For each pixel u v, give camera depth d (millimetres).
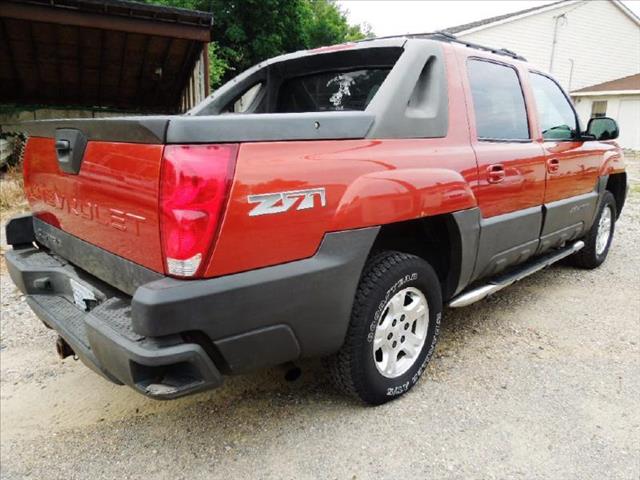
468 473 2156
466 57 3041
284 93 3738
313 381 2918
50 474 2234
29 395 2867
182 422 2576
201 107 3705
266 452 2318
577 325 3645
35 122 2545
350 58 3164
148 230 1845
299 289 2043
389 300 2506
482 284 3430
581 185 4176
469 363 3086
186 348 1778
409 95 2574
